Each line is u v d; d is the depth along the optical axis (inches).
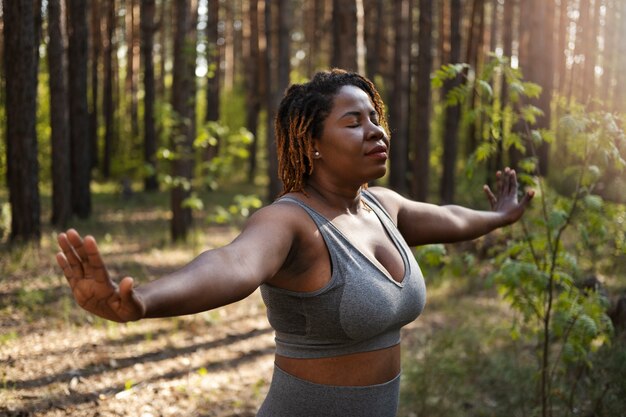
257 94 912.9
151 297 49.0
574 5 909.2
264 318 248.2
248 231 63.0
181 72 375.2
